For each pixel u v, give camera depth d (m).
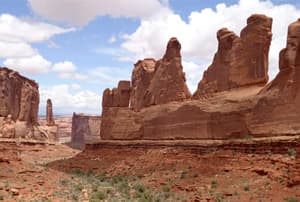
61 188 40.78
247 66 50.59
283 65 43.81
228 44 53.84
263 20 50.00
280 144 39.44
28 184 39.59
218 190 37.25
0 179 40.06
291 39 43.31
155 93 67.44
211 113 52.34
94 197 38.75
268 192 32.72
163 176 49.69
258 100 45.94
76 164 71.31
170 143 58.19
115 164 63.91
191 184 42.12
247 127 46.69
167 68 65.88
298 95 41.88
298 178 31.58
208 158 47.78
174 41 65.62
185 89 63.69
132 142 66.94
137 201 39.06
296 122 41.50
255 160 40.59
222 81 53.91
